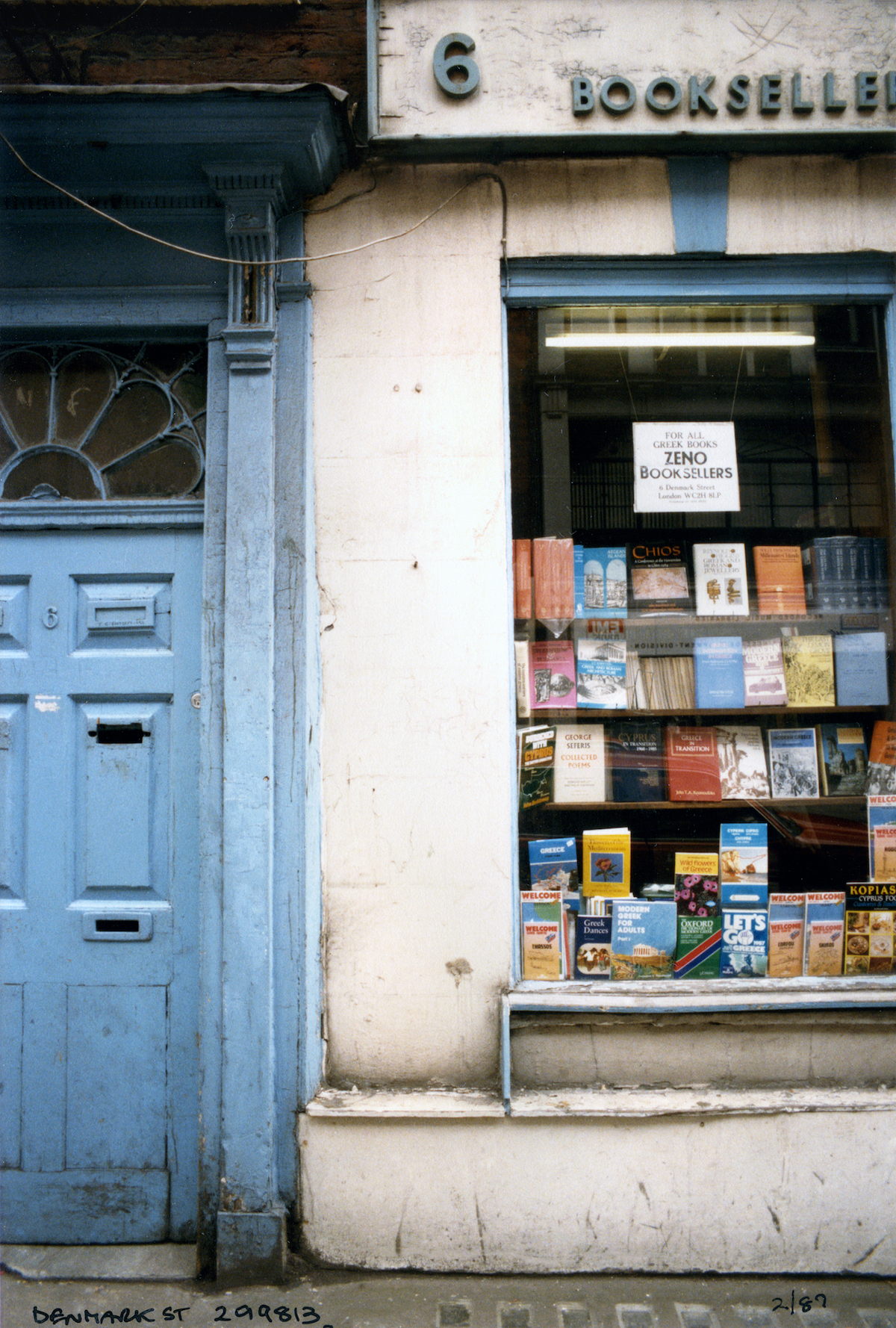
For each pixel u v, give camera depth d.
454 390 2.85
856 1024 2.74
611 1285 2.54
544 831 2.96
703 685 3.05
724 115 2.79
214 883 2.70
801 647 3.08
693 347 3.09
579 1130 2.60
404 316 2.86
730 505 3.10
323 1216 2.60
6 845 2.88
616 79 2.77
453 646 2.80
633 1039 2.74
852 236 2.90
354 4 3.08
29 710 2.89
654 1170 2.59
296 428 2.79
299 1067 2.63
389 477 2.83
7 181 2.82
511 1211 2.58
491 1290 2.51
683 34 2.81
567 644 3.03
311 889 2.71
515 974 2.81
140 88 2.55
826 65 2.80
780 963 2.92
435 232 2.87
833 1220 2.59
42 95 2.57
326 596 2.82
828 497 3.11
